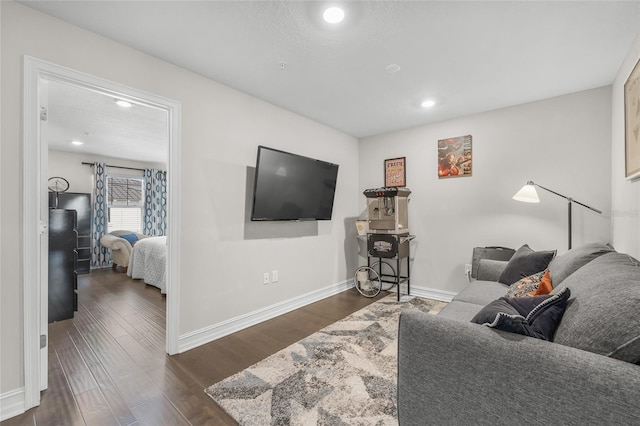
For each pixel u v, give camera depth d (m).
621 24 1.78
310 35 1.91
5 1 1.57
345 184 4.17
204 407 1.63
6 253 1.57
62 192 5.18
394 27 1.82
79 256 5.23
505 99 2.96
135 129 4.09
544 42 1.97
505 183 3.18
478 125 3.35
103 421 1.53
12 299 1.59
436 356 1.07
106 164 5.97
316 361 2.11
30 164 1.63
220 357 2.20
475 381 0.98
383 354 2.21
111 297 3.81
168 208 2.28
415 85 2.65
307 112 3.33
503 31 1.86
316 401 1.66
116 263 5.53
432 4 1.61
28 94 1.62
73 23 1.78
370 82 2.59
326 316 3.08
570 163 2.81
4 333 1.56
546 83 2.60
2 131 1.56
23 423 1.51
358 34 1.90
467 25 1.80
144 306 3.44
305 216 3.33
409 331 1.14
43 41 1.68
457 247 3.51
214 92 2.54
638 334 0.78
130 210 6.44
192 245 2.38
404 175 3.95
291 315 3.12
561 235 2.87
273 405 1.62
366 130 4.03
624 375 0.75
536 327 1.03
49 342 2.48
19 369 1.60
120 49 1.99
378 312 3.16
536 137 2.99
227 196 2.65
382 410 1.57
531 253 2.34
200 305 2.44
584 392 0.80
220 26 1.82
